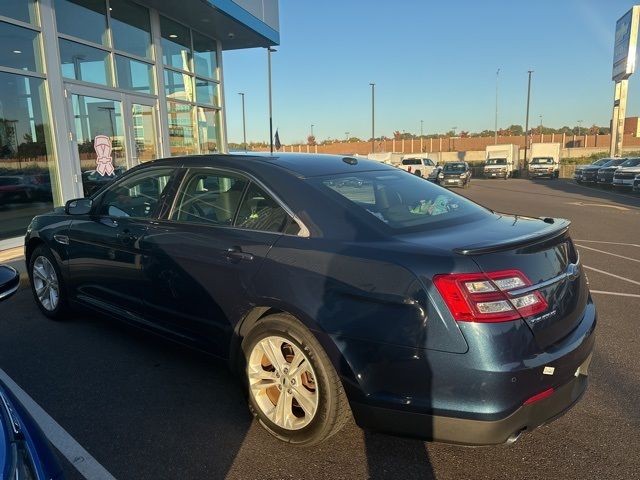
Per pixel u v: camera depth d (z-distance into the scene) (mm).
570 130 101875
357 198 3164
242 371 3143
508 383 2346
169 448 2914
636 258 8539
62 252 4586
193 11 11359
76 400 3439
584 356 2740
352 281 2645
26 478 1475
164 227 3676
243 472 2711
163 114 11695
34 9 8336
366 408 2584
